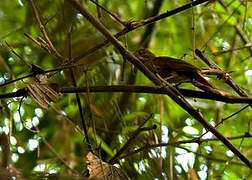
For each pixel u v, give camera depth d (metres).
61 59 10.12
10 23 13.10
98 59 12.98
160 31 14.41
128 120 12.96
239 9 14.71
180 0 14.55
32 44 12.68
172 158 11.94
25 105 12.27
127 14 13.86
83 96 12.76
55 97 8.88
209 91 8.99
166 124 13.48
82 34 12.91
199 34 14.20
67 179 8.23
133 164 11.53
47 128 12.85
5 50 11.20
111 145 12.79
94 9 12.23
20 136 12.64
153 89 8.64
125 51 8.16
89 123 12.05
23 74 12.60
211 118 13.65
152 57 10.33
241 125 13.70
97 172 9.01
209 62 10.12
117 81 13.20
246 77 14.25
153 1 14.03
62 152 11.48
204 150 12.82
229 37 15.25
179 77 9.82
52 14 11.46
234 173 12.99
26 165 11.97
